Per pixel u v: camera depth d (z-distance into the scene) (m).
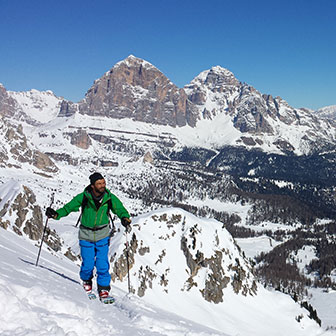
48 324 7.87
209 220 154.88
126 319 10.45
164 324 10.72
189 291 119.31
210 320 109.00
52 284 11.85
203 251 130.12
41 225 73.06
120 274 105.75
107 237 12.16
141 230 131.50
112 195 11.98
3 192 72.50
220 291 123.50
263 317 122.88
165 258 125.31
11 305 7.90
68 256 75.00
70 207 11.56
